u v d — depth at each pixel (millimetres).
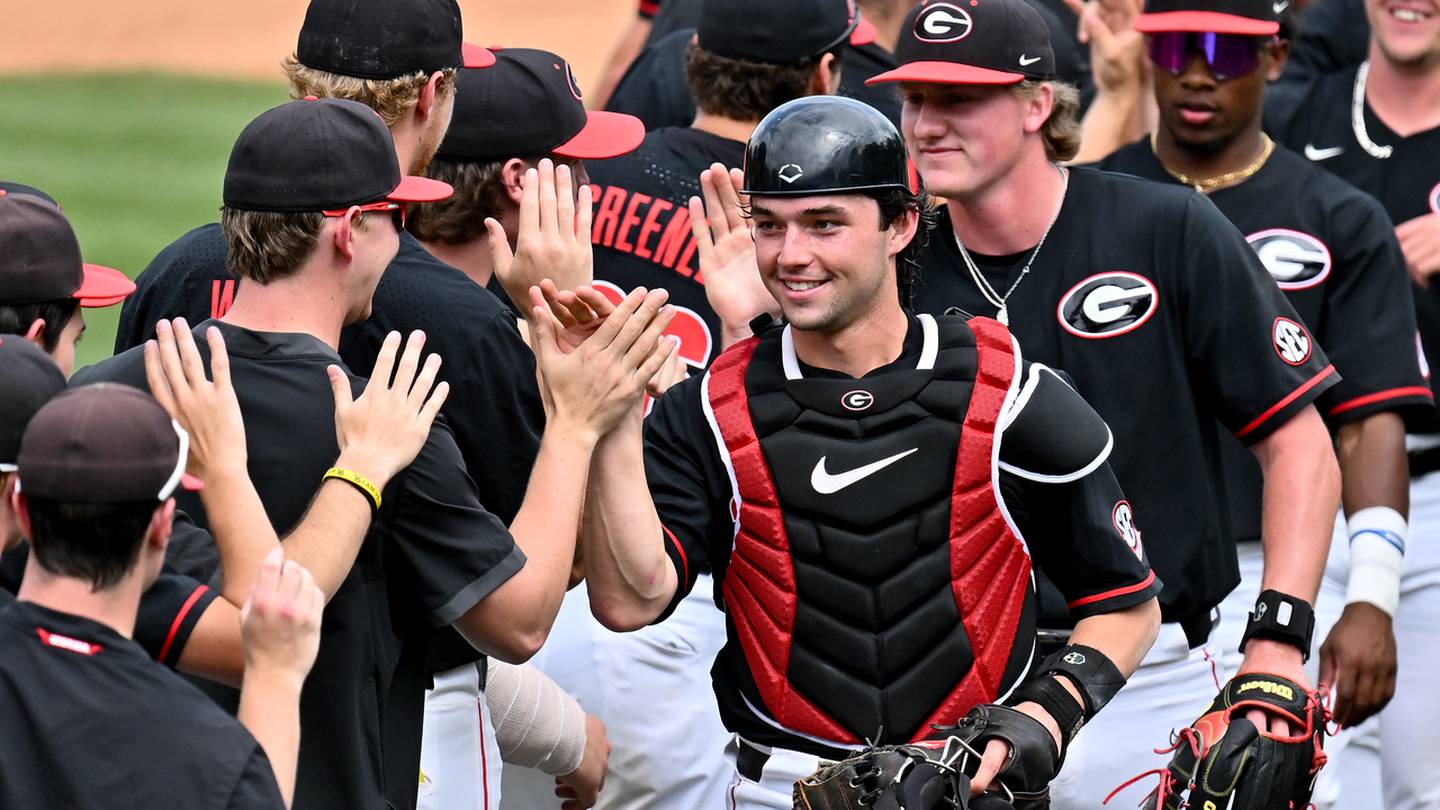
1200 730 14133
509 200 16031
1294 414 16078
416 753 12734
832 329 12938
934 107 15906
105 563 9695
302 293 12086
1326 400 19078
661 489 13336
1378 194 22312
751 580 13258
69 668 9586
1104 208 16312
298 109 12102
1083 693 12797
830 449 13008
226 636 10914
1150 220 16172
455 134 15750
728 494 13305
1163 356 16203
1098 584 13188
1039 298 16312
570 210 13031
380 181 12148
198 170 65625
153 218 57844
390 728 12516
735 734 14195
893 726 13070
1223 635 18859
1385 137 22359
